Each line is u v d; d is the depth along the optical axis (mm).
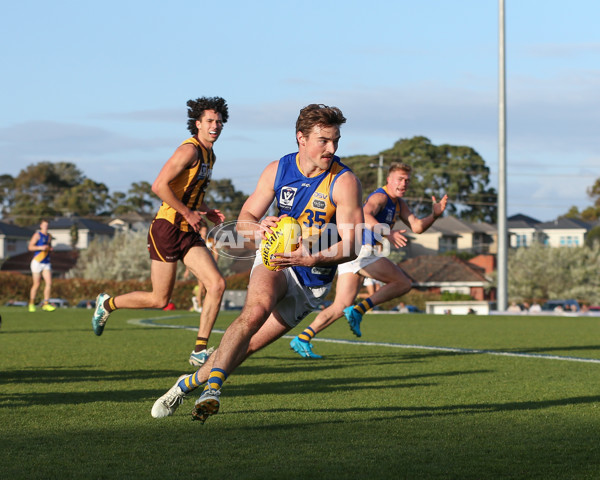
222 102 18406
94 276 139125
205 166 18406
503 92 61719
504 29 62250
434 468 8664
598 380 16391
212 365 11195
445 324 37312
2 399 13570
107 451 9531
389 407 12914
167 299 18938
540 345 25297
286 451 9539
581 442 10078
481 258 188750
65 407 12758
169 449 9656
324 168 11492
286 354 22219
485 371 18047
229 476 8320
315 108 11305
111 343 25109
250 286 11312
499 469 8633
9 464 8844
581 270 133750
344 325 35562
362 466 8758
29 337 27469
